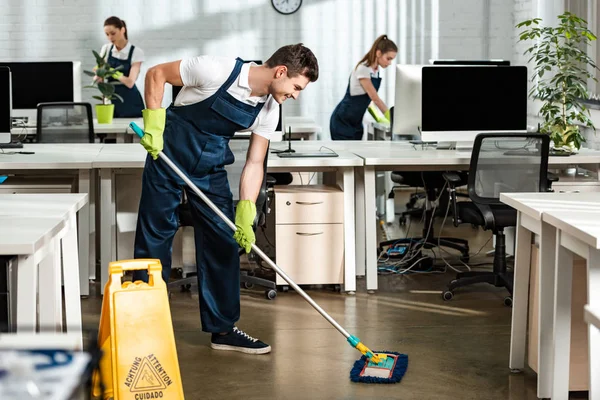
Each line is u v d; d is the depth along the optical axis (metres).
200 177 3.80
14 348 1.59
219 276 3.88
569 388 3.32
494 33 8.49
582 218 3.02
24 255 2.58
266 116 3.73
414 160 4.86
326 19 8.43
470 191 4.68
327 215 4.91
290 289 5.01
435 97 5.15
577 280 3.27
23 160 4.70
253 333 4.18
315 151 5.19
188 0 8.33
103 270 4.81
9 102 5.05
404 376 3.59
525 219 3.46
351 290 4.93
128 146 5.45
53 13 8.25
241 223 3.69
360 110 7.22
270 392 3.41
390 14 8.47
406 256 5.68
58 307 3.08
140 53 7.67
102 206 4.77
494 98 5.18
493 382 3.53
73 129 6.24
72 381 1.46
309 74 3.54
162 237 3.83
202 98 3.65
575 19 5.27
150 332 2.89
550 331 3.29
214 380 3.55
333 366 3.71
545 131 5.14
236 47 8.41
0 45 8.25
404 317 4.46
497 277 4.81
